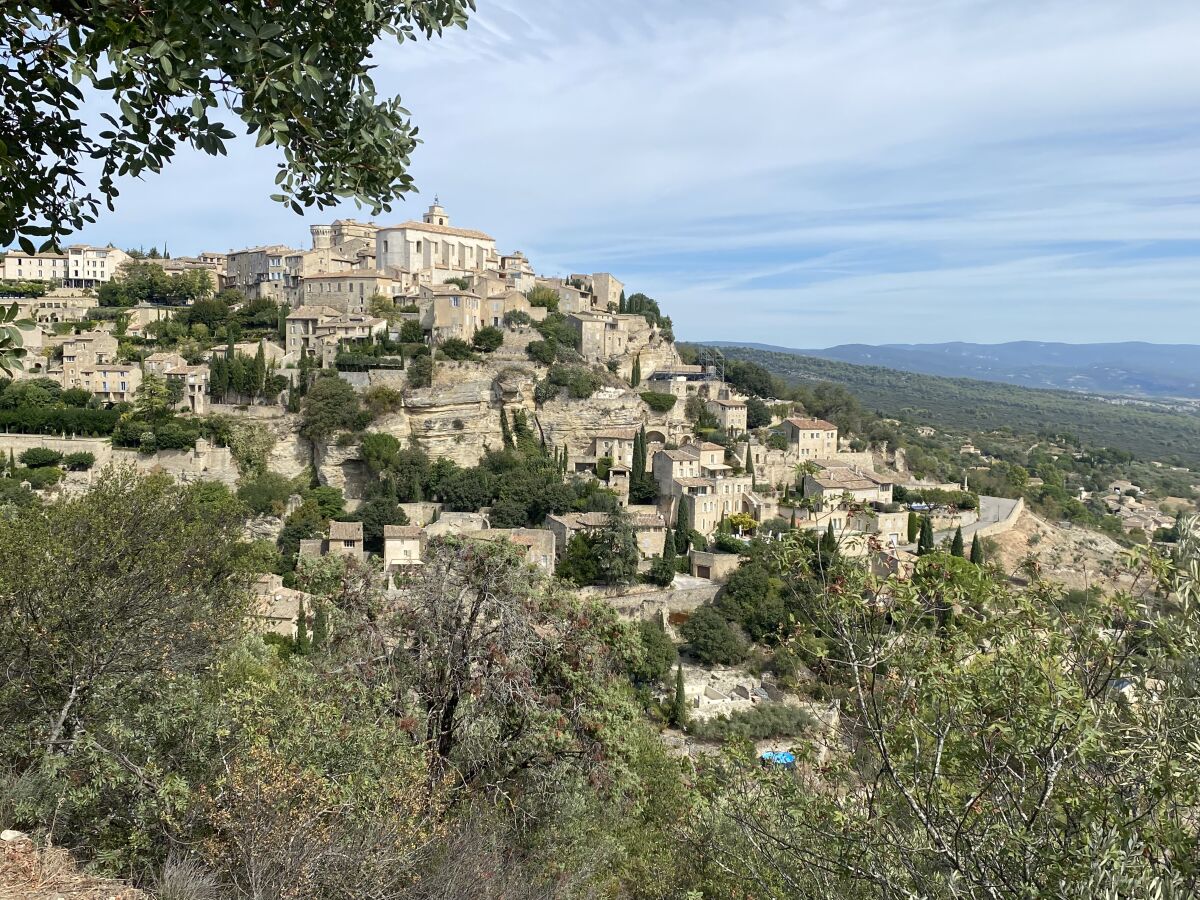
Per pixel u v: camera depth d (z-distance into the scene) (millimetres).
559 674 23375
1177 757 9500
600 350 133875
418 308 127375
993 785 10977
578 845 20797
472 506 98062
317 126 11555
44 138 9961
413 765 17078
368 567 24422
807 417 139750
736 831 16969
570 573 82312
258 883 13000
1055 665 10289
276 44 9531
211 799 14484
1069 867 9516
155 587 22750
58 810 14789
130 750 16453
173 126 10211
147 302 147750
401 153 12359
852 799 12766
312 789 14070
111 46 8672
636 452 106062
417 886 14578
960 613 12508
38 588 20141
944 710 11062
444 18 11602
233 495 91375
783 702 66125
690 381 137500
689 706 64562
